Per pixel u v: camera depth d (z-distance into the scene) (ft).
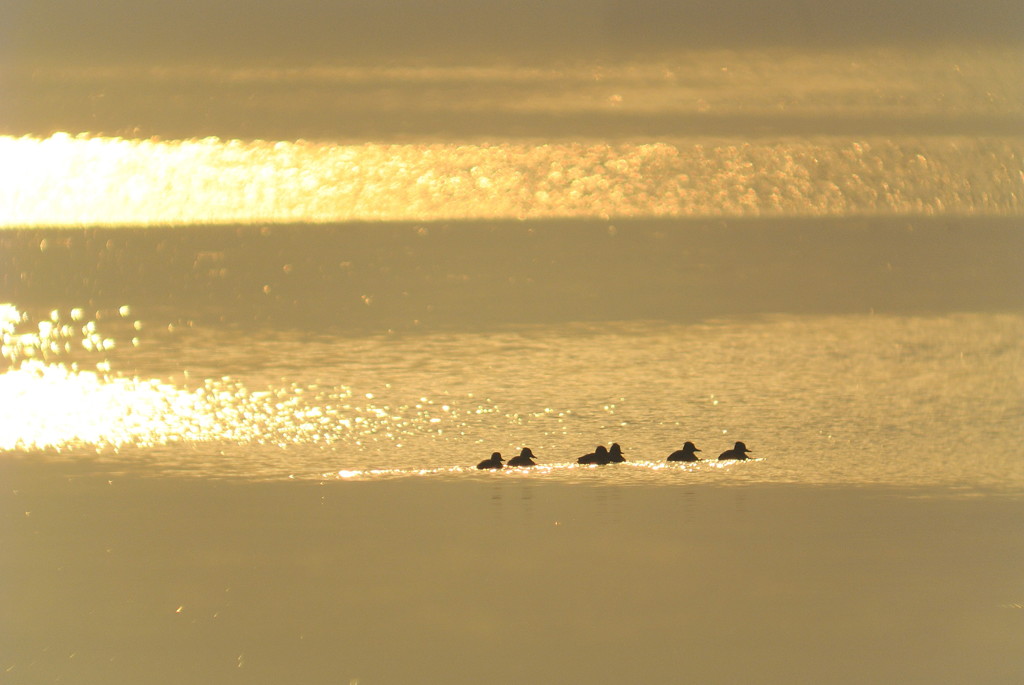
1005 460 290.76
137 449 306.55
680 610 201.87
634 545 231.09
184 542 235.20
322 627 196.24
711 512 250.98
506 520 246.88
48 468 288.51
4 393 371.56
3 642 192.44
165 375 397.19
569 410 345.51
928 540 232.53
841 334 470.80
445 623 198.39
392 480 278.26
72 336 481.46
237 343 458.09
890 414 339.77
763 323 496.64
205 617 200.95
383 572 219.00
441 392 367.45
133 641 192.75
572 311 533.55
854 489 267.39
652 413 342.44
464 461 295.69
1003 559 221.87
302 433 322.14
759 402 355.36
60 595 209.05
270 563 223.10
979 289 606.55
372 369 402.31
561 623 196.85
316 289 631.15
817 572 216.54
